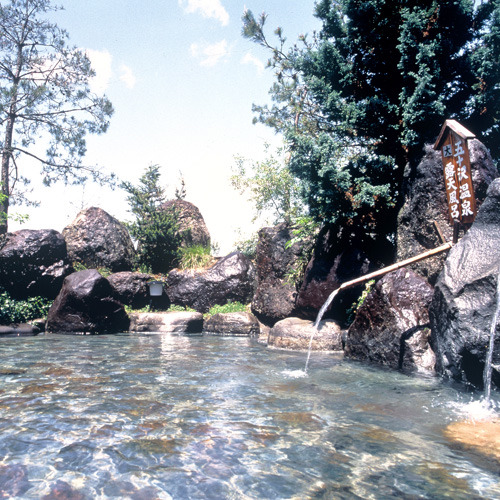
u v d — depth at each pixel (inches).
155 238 722.2
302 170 375.2
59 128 829.2
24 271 562.6
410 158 355.6
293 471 105.7
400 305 279.6
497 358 193.3
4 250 559.2
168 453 116.8
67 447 120.6
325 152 363.9
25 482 98.4
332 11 407.5
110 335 479.8
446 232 305.7
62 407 162.7
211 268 644.1
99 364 267.3
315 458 114.3
